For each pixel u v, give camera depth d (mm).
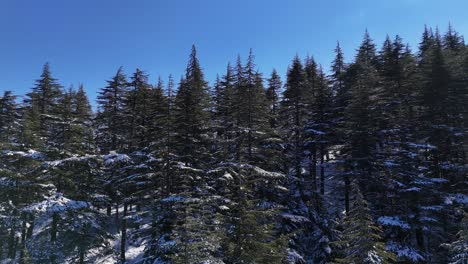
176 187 24969
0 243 27672
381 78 34438
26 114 32844
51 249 23812
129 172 28031
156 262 20422
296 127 31469
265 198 25734
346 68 43062
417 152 28406
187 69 36688
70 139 26047
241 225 15430
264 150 26812
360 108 28406
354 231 12922
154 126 27547
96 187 27562
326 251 24469
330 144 34562
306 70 46688
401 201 26281
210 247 14680
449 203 24906
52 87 43719
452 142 29484
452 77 29203
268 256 15227
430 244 27719
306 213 27422
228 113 31016
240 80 31359
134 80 33969
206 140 28344
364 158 27109
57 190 25234
